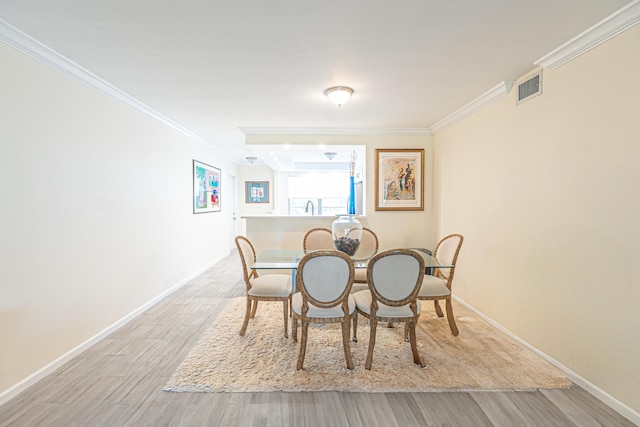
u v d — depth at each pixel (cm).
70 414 186
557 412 188
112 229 305
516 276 281
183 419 182
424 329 306
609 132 194
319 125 448
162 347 270
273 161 700
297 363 234
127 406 193
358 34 204
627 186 184
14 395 202
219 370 232
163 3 170
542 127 250
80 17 183
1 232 197
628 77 183
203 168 571
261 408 192
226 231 741
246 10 177
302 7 175
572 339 221
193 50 224
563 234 229
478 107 339
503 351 261
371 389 210
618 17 181
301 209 868
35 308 220
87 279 270
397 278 232
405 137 480
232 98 329
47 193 230
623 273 186
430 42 214
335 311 234
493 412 188
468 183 369
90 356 254
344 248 315
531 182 263
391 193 481
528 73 264
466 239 374
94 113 280
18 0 166
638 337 178
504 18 186
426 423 179
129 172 335
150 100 333
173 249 444
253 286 296
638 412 177
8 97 201
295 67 254
